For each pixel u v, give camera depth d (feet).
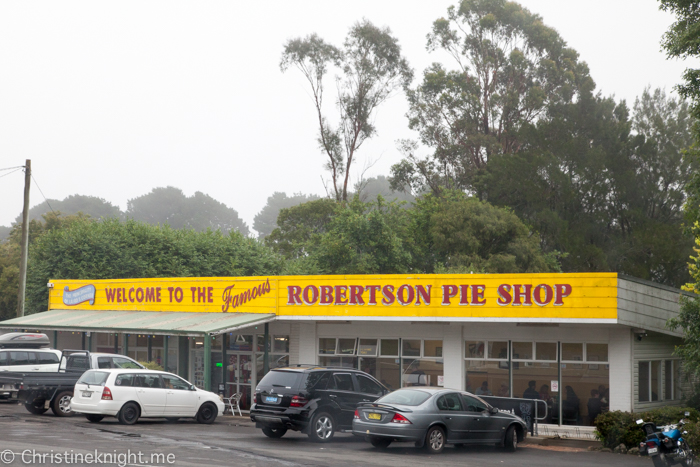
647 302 69.87
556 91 203.92
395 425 52.95
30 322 107.86
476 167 204.44
